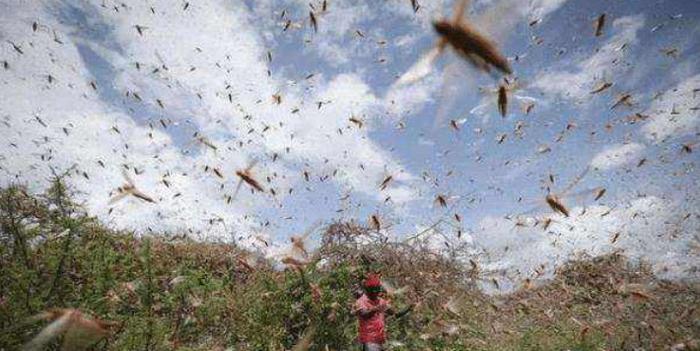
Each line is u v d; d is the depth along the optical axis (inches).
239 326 241.1
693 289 351.9
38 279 145.9
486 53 20.1
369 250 325.4
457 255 366.0
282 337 240.8
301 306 246.1
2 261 148.3
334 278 273.3
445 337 276.8
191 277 252.8
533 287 356.8
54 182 170.2
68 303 143.7
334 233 334.0
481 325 337.1
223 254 375.2
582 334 282.8
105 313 149.6
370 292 229.1
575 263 506.3
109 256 176.6
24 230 155.2
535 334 336.5
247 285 299.6
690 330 282.8
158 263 220.2
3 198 155.3
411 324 281.1
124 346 146.0
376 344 225.9
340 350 250.2
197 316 228.1
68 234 161.0
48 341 26.7
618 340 286.4
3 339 113.1
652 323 290.0
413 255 337.4
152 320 161.6
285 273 256.2
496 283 362.3
